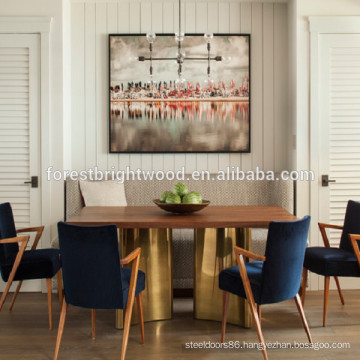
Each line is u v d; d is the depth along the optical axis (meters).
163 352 2.60
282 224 2.37
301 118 3.87
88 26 4.20
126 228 2.86
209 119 4.23
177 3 4.20
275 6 4.22
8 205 3.24
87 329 2.96
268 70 4.25
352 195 3.90
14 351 2.62
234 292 2.59
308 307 3.37
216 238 3.04
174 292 3.75
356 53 3.84
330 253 3.07
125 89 4.20
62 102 3.81
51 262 2.99
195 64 4.20
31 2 3.77
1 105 3.80
